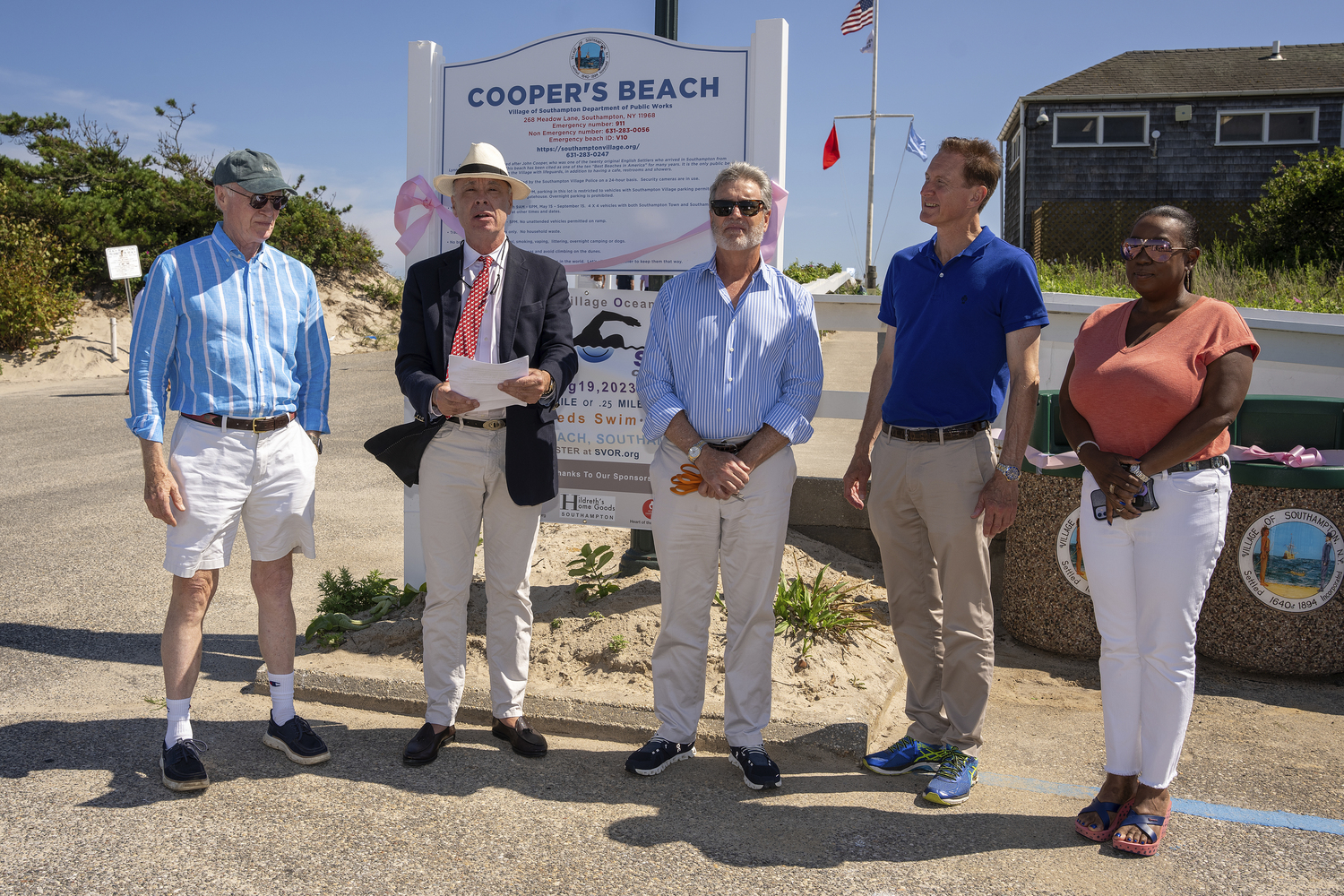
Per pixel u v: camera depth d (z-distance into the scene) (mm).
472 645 4121
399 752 3412
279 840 2729
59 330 18922
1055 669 4340
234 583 5613
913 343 3148
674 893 2482
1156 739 2779
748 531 3164
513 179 3301
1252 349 2697
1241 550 4141
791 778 3244
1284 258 15117
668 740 3312
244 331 3152
